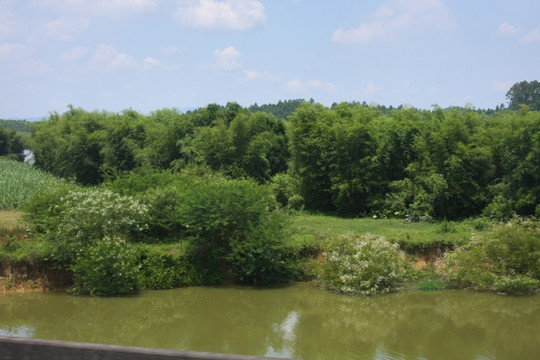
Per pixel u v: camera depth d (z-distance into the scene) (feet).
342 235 48.80
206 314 38.34
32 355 11.57
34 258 44.39
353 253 46.44
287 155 124.67
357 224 66.23
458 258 47.29
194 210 48.65
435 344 31.55
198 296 43.68
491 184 72.54
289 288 47.09
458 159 69.46
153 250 47.65
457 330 34.76
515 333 34.14
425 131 76.28
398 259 46.73
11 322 35.17
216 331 33.99
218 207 48.44
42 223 49.01
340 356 29.01
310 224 66.03
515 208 65.31
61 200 50.49
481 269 45.85
